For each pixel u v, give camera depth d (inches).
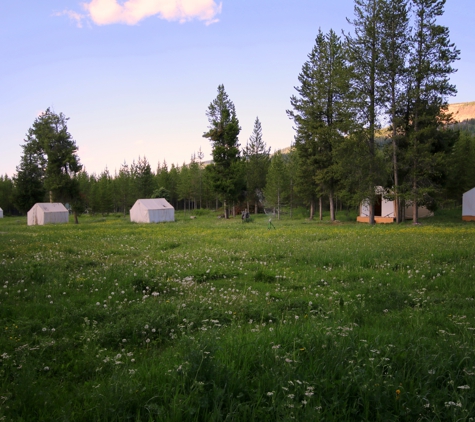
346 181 1350.9
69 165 2117.4
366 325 231.1
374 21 1275.8
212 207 3612.2
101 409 130.8
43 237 890.7
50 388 154.6
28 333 219.1
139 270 414.0
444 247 572.1
